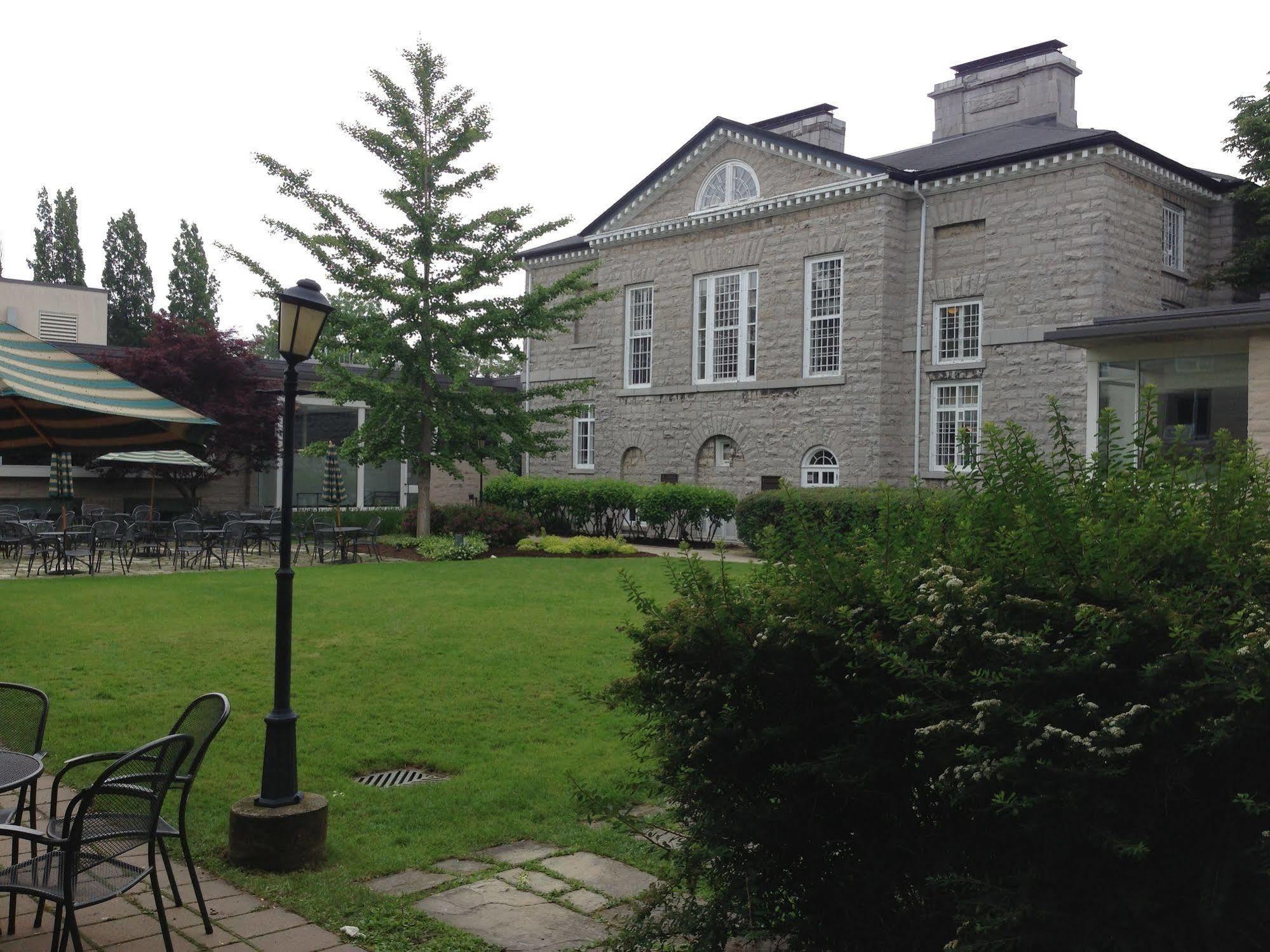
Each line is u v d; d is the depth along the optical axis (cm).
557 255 3516
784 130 3244
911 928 398
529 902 528
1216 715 319
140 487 3000
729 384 2947
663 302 3144
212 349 2734
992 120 3027
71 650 1150
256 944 476
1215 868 322
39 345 715
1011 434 441
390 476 3422
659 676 430
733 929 409
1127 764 321
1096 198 2297
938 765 367
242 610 1448
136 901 524
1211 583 357
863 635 384
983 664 354
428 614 1423
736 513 2411
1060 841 337
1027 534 366
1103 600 347
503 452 2431
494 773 749
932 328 2578
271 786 584
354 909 516
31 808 559
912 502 465
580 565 2153
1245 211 2648
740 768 416
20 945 472
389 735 838
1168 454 437
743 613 414
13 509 2438
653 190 3177
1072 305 2331
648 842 560
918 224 2606
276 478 3225
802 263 2784
